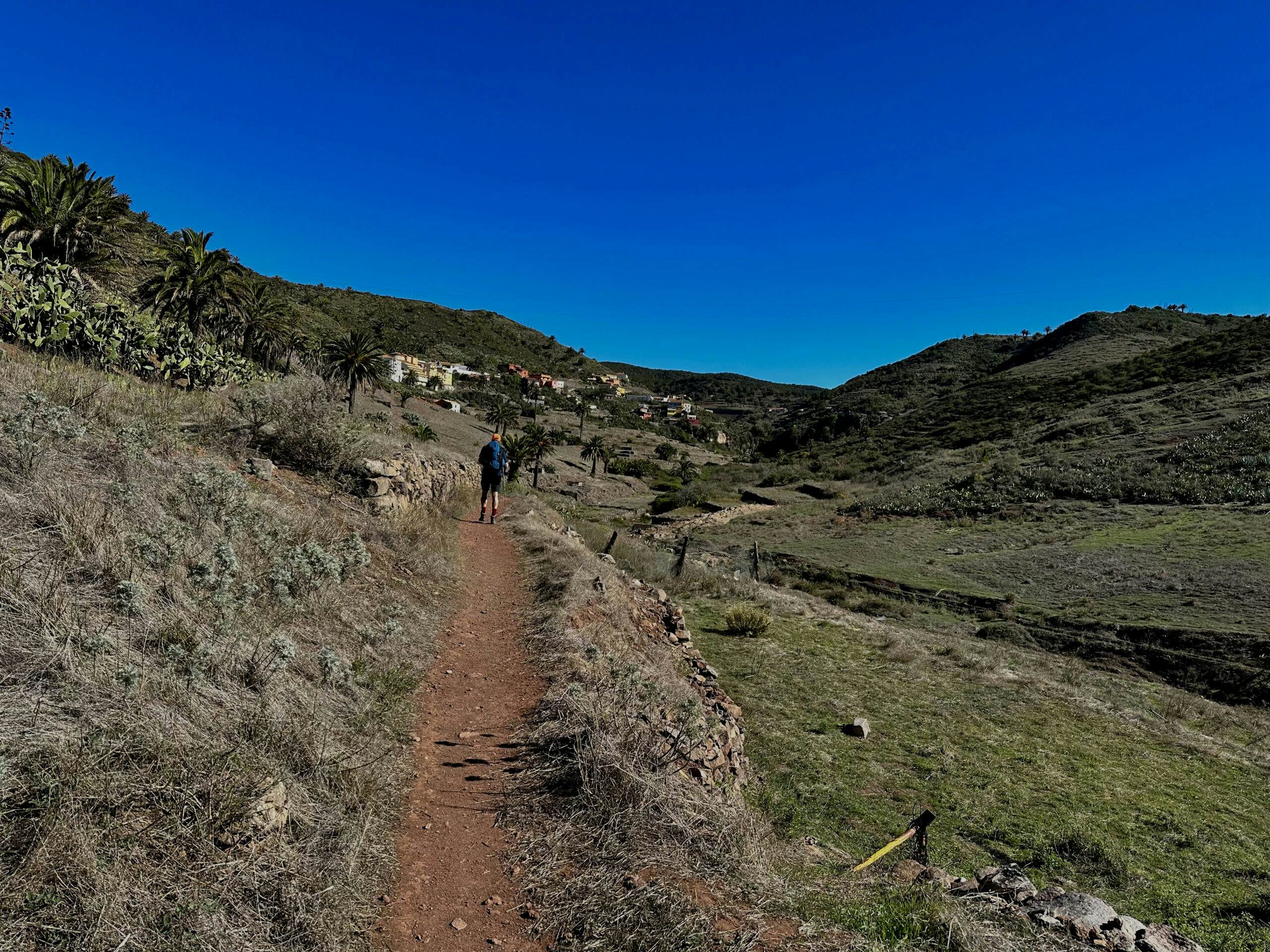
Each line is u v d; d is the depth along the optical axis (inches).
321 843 120.6
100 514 168.1
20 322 358.3
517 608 327.6
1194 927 218.5
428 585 312.2
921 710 424.8
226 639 155.3
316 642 191.9
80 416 236.5
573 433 5036.9
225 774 112.5
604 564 522.9
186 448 264.8
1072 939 136.8
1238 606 761.0
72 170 829.8
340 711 167.5
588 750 166.1
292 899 103.2
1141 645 714.8
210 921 91.7
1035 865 252.2
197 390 469.7
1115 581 909.8
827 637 594.2
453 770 171.3
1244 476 1211.9
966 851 253.9
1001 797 310.0
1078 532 1178.0
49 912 81.7
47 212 791.1
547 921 118.8
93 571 148.9
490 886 128.3
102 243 881.5
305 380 387.2
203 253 1173.7
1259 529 991.6
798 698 409.4
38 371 271.4
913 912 125.9
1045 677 572.7
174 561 170.4
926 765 335.9
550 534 529.7
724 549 1365.7
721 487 2314.2
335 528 275.7
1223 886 251.8
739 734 303.3
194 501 211.0
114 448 218.5
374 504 351.3
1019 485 1513.3
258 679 151.6
